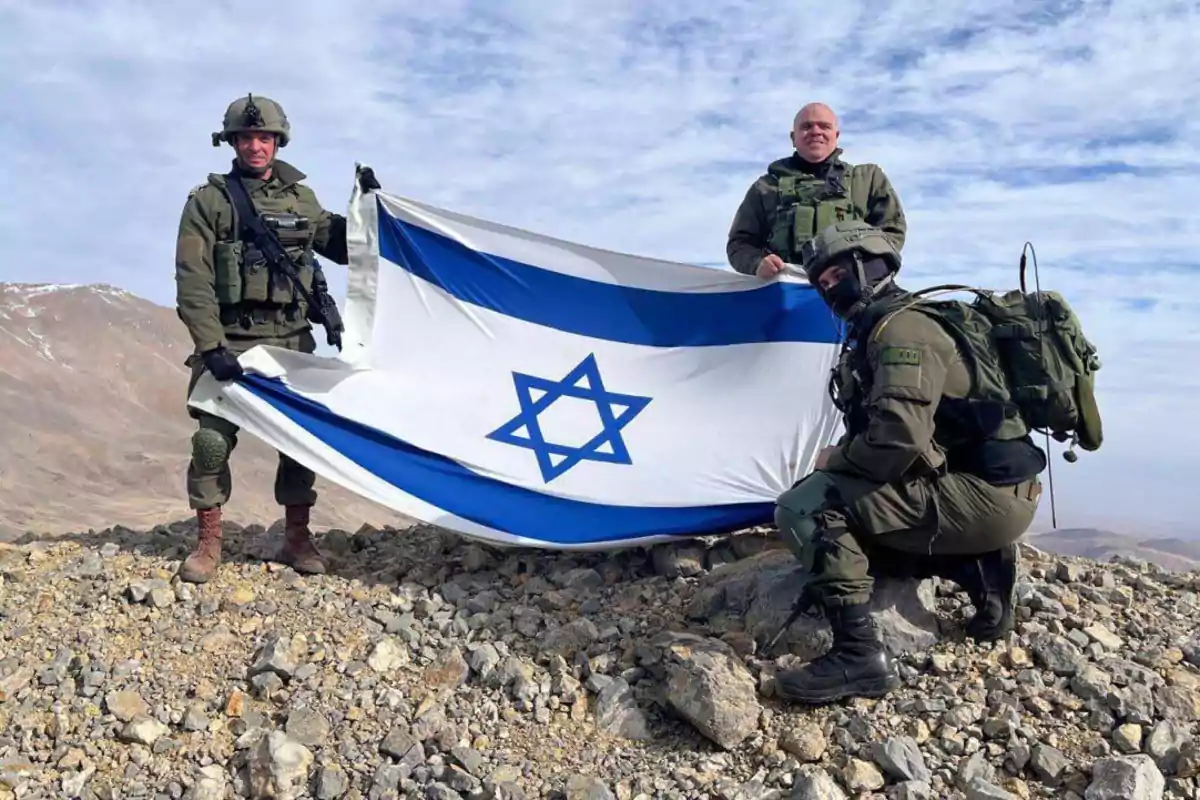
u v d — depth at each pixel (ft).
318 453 18.01
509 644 15.75
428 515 18.16
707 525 18.22
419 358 19.36
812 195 19.42
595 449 19.30
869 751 12.47
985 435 13.25
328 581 17.81
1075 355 13.09
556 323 20.10
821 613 14.74
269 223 17.66
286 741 13.38
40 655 15.60
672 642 14.53
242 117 17.26
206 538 17.52
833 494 13.48
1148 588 16.67
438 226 19.79
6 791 13.07
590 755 13.34
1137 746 12.29
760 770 12.60
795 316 19.90
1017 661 13.91
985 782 11.83
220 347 17.31
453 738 13.55
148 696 14.71
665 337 20.22
